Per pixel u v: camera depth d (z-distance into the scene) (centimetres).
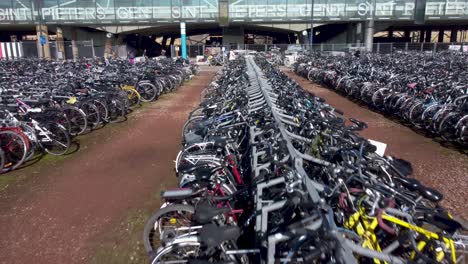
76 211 398
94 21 2958
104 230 361
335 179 279
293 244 200
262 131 388
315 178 319
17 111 580
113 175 498
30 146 542
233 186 328
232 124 479
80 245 337
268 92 586
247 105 529
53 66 1245
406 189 281
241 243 272
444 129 619
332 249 185
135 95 989
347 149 327
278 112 462
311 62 1590
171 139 672
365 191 254
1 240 345
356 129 414
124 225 369
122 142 653
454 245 240
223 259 238
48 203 416
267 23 3088
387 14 2858
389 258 205
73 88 762
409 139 648
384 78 930
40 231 360
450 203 400
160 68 1251
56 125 575
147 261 312
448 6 2802
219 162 364
